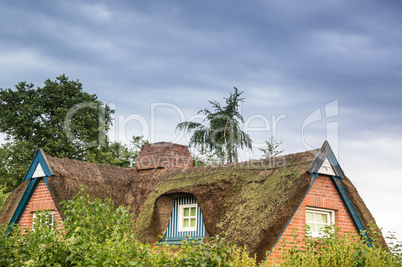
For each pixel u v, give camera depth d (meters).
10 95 37.38
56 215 17.50
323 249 12.23
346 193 16.00
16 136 36.75
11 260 11.73
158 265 10.31
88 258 10.30
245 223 14.22
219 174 16.47
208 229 15.27
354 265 11.38
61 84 39.41
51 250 11.33
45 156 17.80
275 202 14.20
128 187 19.58
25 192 18.16
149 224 16.92
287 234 14.60
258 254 13.45
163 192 17.22
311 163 14.77
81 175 18.30
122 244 10.55
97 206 12.20
